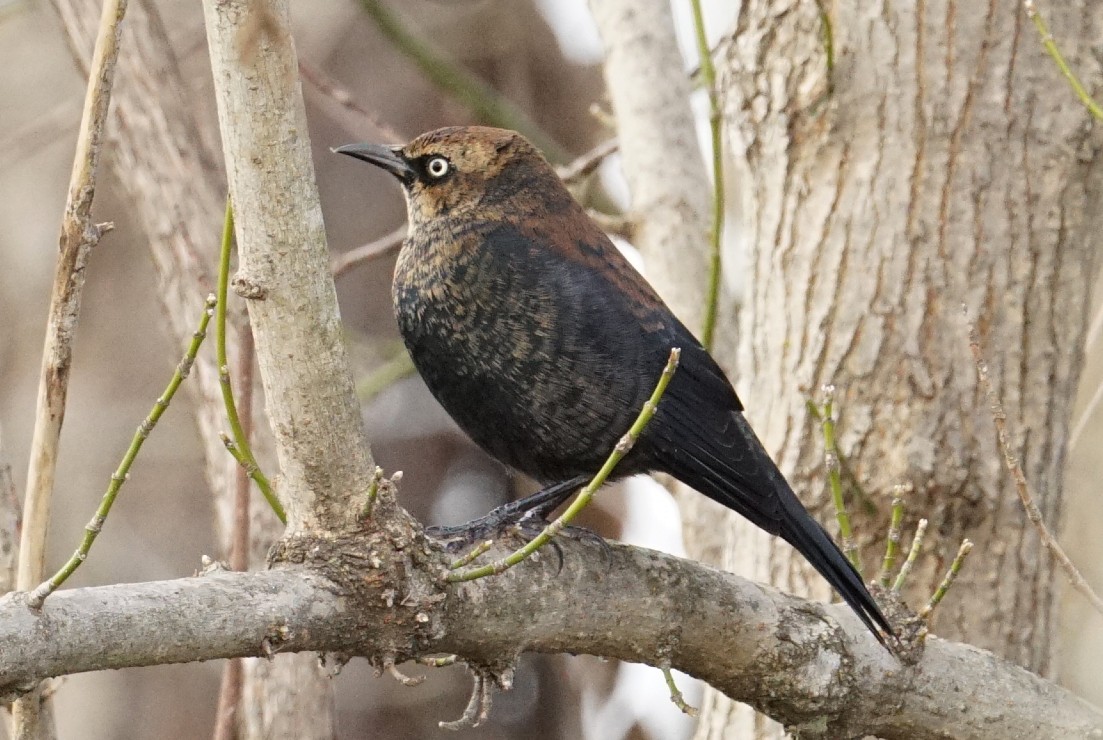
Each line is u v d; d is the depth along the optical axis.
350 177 16.58
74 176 6.24
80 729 14.98
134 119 9.72
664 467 9.49
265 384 6.38
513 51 17.16
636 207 12.23
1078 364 10.47
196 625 5.64
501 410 9.50
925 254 10.13
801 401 10.33
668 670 7.48
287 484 6.45
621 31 12.54
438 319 9.55
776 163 10.62
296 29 16.44
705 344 10.06
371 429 16.80
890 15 10.21
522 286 9.31
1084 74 10.29
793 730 8.41
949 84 10.16
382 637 6.43
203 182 9.75
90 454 15.59
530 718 16.36
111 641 5.36
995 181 10.16
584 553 7.60
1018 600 10.04
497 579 7.13
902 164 10.19
